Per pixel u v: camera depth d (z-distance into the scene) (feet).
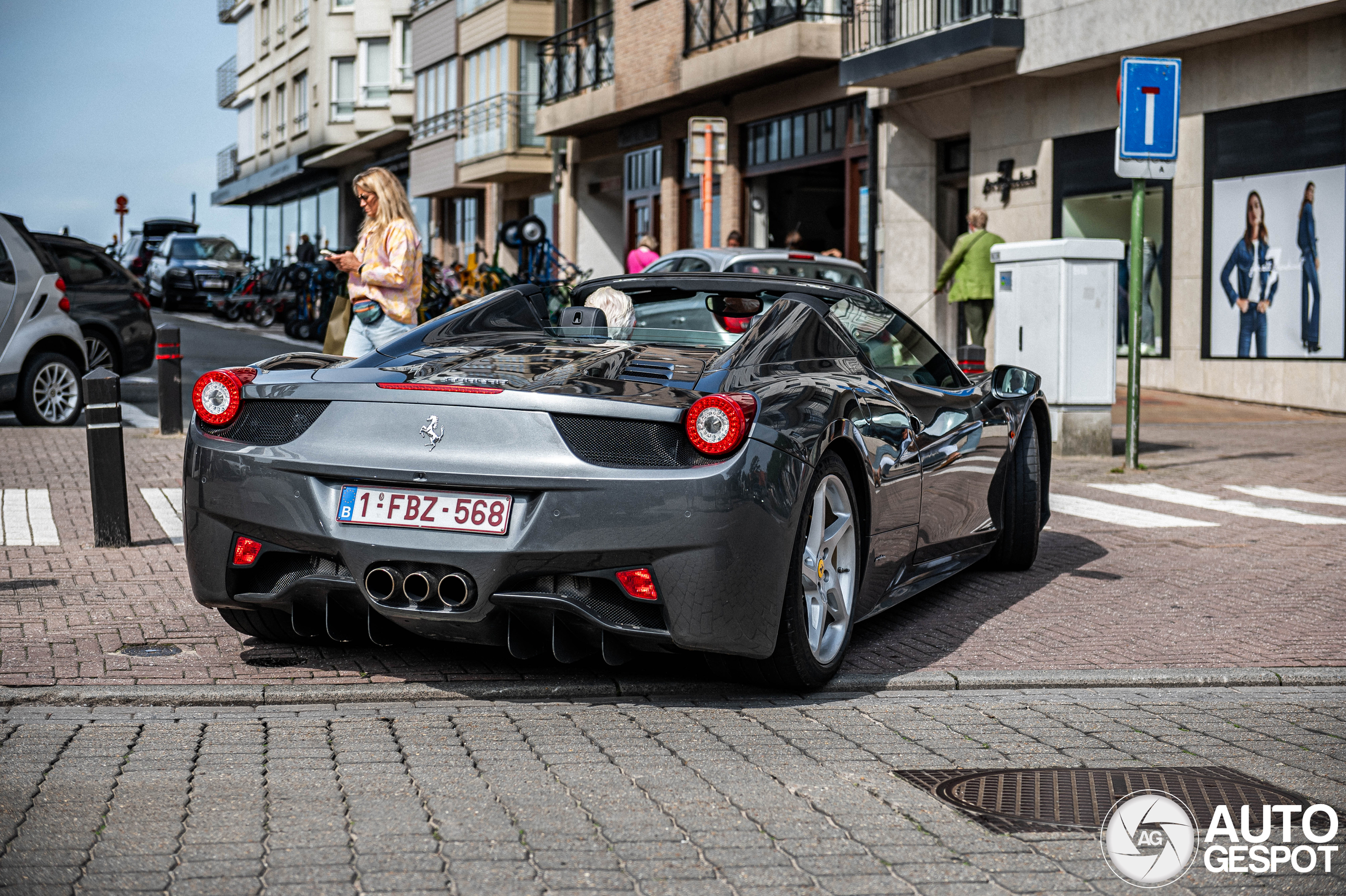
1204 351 59.72
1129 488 34.65
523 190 126.93
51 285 42.37
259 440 15.08
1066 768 13.15
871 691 16.14
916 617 20.27
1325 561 25.26
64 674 15.38
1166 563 25.00
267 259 216.13
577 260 113.19
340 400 14.74
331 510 14.52
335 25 164.35
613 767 12.75
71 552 23.15
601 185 109.60
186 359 71.05
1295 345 55.62
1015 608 20.98
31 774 12.18
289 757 12.84
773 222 85.20
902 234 74.23
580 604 13.98
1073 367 40.16
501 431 14.07
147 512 27.48
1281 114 55.83
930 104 72.18
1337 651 18.39
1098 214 63.87
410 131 149.38
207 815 11.24
